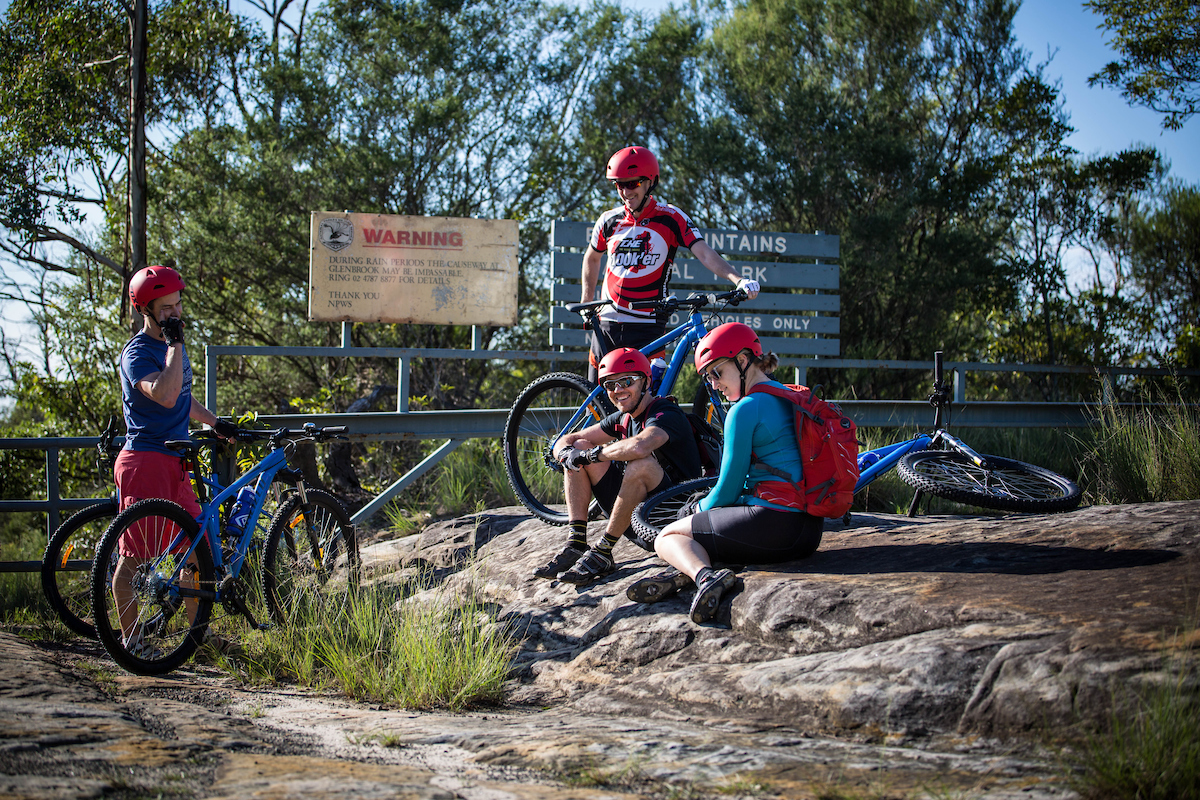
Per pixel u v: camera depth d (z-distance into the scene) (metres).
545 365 14.34
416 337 13.85
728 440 3.78
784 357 10.22
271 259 13.80
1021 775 2.32
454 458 8.07
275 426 7.06
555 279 9.48
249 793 2.08
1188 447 6.03
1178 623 2.71
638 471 4.38
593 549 4.50
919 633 3.09
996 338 13.41
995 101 13.36
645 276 5.16
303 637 4.47
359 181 13.55
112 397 12.48
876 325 13.06
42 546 10.68
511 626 4.31
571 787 2.29
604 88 16.05
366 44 14.78
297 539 5.30
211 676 4.18
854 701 2.88
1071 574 3.33
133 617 4.11
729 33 14.10
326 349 7.73
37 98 13.84
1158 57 13.45
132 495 4.31
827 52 13.88
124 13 14.13
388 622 4.43
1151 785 2.11
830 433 3.76
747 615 3.57
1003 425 8.42
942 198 12.54
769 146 12.94
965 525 4.38
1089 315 12.79
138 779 2.16
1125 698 2.45
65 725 2.58
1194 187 12.64
